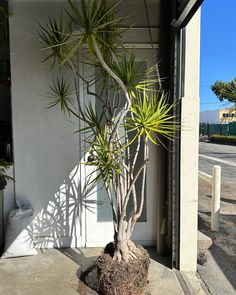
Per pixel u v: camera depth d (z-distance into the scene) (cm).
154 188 314
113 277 215
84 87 301
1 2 317
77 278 252
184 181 262
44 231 313
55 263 278
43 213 312
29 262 280
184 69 260
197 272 268
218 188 371
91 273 259
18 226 287
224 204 501
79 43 183
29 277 254
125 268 216
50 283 244
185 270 266
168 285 242
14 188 309
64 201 313
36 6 296
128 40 297
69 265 275
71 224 315
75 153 310
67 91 292
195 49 262
